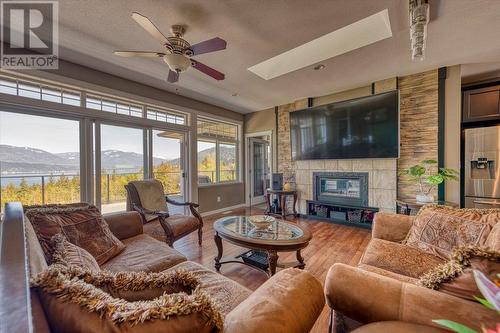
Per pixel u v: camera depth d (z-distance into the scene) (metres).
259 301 0.82
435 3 1.87
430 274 1.00
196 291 0.71
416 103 3.36
